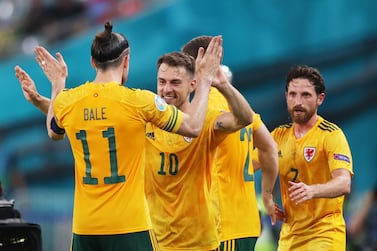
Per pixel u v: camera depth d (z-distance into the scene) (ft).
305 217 83.25
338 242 82.69
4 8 195.11
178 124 65.77
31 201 154.81
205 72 67.67
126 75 68.03
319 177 83.20
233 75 156.35
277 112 156.87
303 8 155.43
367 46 156.35
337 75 157.58
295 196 75.05
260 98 156.97
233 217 78.38
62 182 162.61
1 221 66.74
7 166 163.32
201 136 72.64
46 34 181.68
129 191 65.77
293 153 83.66
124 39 67.26
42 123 164.14
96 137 65.87
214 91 77.77
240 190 78.84
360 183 158.20
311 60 156.87
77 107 66.44
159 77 73.05
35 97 73.41
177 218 74.23
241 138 78.64
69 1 185.68
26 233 67.41
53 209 155.74
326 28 156.15
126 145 65.72
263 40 155.63
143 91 66.28
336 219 83.25
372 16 155.94
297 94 82.58
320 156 82.53
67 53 161.79
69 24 181.57
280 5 155.53
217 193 78.13
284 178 84.64
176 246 74.54
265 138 80.18
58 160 162.91
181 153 73.31
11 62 165.48
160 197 74.74
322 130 82.84
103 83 66.59
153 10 156.25
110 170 65.72
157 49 156.04
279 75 156.76
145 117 65.82
